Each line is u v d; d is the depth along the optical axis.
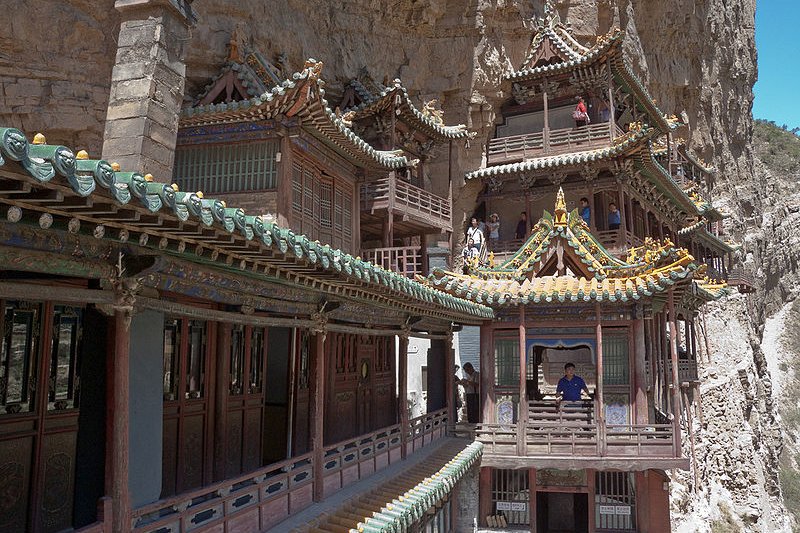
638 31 47.28
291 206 17.95
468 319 19.73
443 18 33.94
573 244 19.75
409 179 29.72
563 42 34.72
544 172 33.22
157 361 9.45
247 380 13.32
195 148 18.47
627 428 18.62
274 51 25.95
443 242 32.81
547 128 34.22
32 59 17.61
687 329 34.00
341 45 29.86
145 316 9.20
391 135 26.69
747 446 44.50
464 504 19.23
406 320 16.84
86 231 5.90
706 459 37.56
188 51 21.52
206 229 6.51
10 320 7.84
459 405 29.73
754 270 64.94
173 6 14.01
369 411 20.05
